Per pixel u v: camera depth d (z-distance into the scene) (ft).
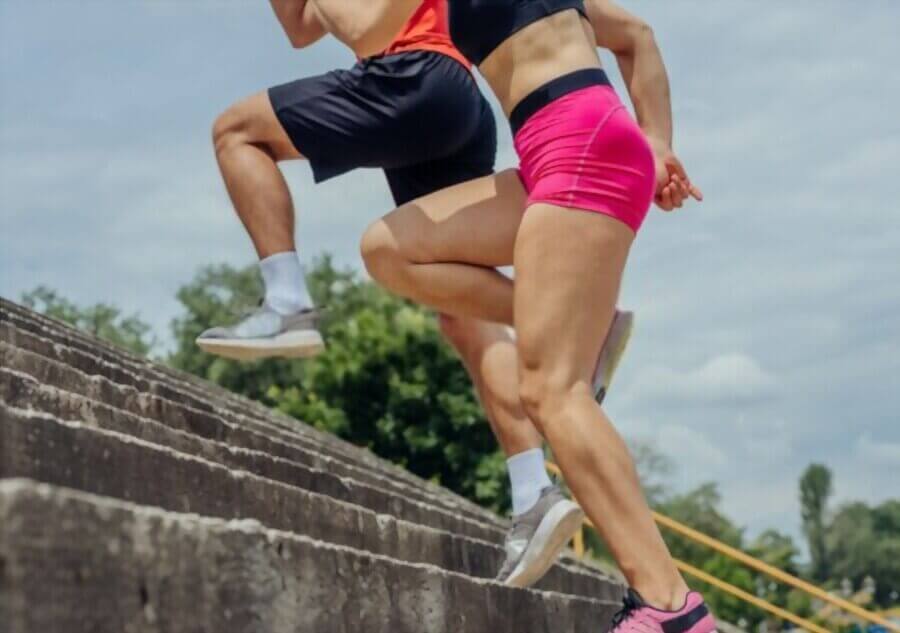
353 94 14.17
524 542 14.25
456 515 23.08
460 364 84.28
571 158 11.74
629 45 13.96
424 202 13.48
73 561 6.86
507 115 12.41
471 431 82.94
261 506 11.67
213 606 8.12
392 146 14.37
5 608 6.32
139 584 7.40
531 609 14.78
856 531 354.13
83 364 16.67
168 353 140.15
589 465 11.66
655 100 13.87
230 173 14.14
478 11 12.22
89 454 9.39
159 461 10.32
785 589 200.54
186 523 8.02
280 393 92.89
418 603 11.54
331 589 9.83
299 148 14.24
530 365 11.82
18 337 15.53
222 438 16.49
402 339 83.87
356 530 13.32
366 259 13.62
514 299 12.00
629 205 11.87
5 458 8.43
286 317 13.74
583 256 11.69
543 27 12.15
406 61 14.25
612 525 11.68
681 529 35.88
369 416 84.38
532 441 14.60
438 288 13.41
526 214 11.91
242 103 14.28
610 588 24.17
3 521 6.43
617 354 12.80
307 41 14.60
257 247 14.06
